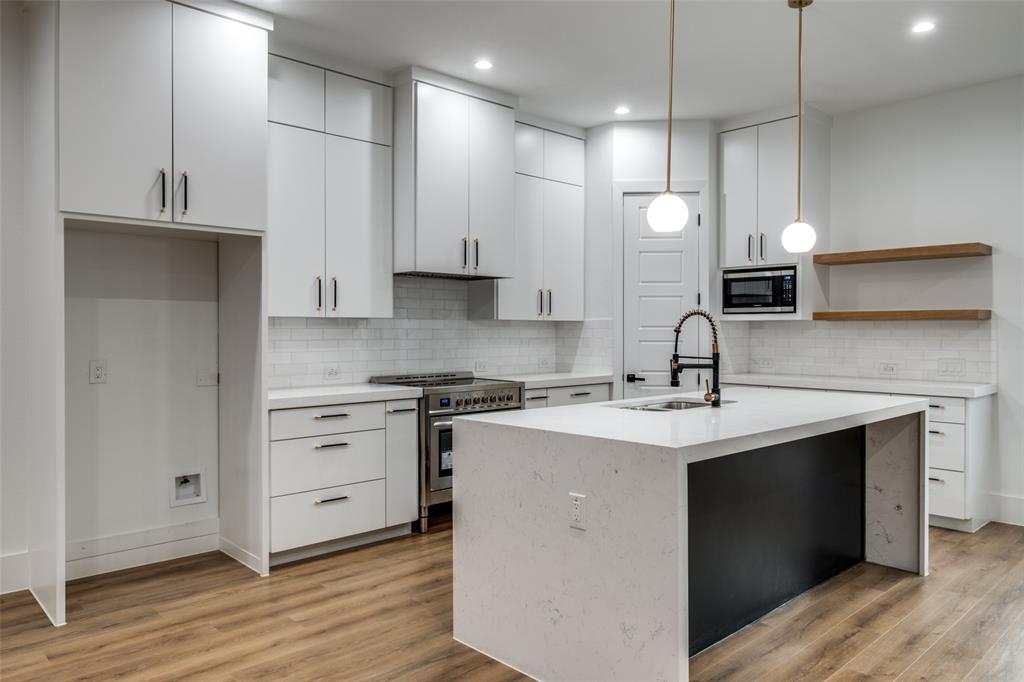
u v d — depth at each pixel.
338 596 3.30
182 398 3.91
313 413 3.80
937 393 4.38
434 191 4.46
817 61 4.27
